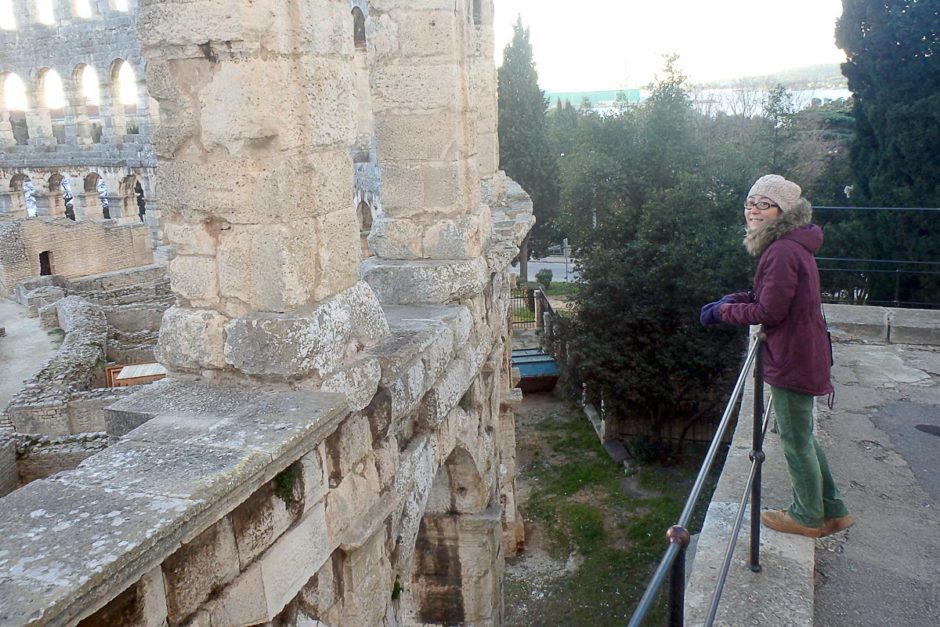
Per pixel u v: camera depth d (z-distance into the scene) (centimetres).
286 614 416
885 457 599
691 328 2094
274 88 424
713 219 2217
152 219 3659
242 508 371
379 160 739
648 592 204
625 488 1909
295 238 444
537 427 2319
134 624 308
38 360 2319
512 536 1591
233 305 453
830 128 3909
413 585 924
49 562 268
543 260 4988
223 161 434
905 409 690
